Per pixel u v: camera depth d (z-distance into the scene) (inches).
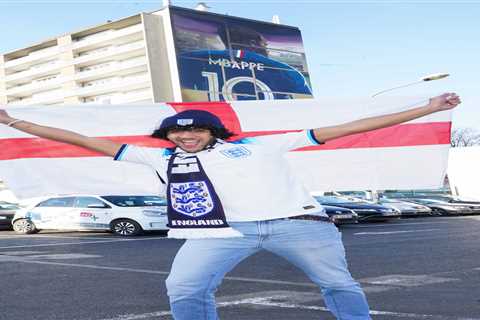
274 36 3193.9
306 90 3245.6
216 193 125.1
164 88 3048.7
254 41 3105.3
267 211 125.4
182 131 125.7
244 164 124.6
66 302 253.3
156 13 3080.7
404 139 170.2
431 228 701.3
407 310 224.8
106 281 312.3
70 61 3496.6
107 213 661.9
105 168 165.8
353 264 366.3
